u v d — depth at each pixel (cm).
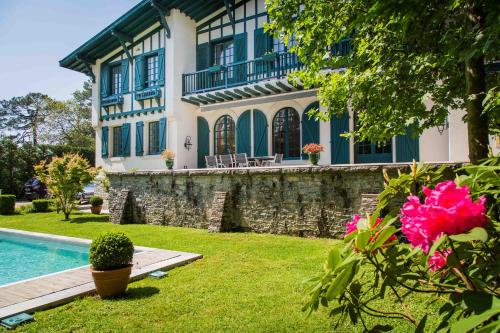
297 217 884
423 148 1089
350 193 806
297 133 1361
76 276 569
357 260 138
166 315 403
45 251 981
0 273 774
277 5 446
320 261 618
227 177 1016
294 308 409
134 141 1680
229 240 849
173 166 1519
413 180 203
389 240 156
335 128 1255
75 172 1390
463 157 912
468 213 115
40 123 4262
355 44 436
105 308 430
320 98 476
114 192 1320
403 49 382
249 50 1446
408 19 213
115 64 1781
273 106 1408
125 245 488
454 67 367
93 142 4197
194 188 1095
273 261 632
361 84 403
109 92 1805
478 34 219
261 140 1437
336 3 398
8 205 1675
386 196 208
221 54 1574
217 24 1566
